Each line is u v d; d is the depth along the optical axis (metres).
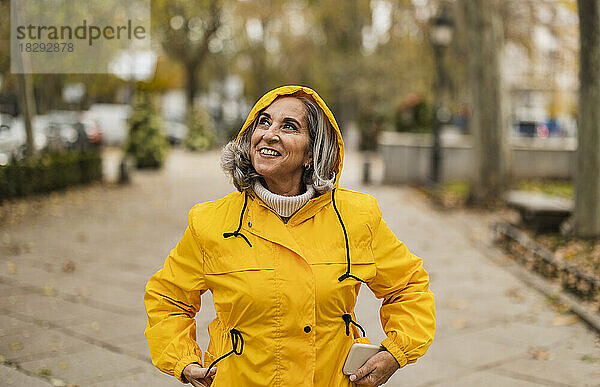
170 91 41.09
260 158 2.27
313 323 2.17
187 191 16.47
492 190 14.07
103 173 18.25
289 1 33.75
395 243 2.40
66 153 16.44
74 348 5.27
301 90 2.33
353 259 2.26
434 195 15.48
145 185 17.50
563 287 7.22
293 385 2.17
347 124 42.00
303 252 2.21
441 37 16.88
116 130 32.84
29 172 13.75
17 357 5.03
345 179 19.59
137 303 6.64
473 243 10.27
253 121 2.37
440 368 5.01
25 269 7.98
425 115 20.97
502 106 14.11
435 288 7.46
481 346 5.50
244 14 33.53
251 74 40.16
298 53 36.78
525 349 5.43
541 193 16.12
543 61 23.47
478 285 7.61
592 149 9.36
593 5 9.11
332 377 2.26
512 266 8.52
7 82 15.12
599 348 5.44
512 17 22.81
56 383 4.55
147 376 4.73
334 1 32.78
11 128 16.09
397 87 31.72
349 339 2.31
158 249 9.47
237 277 2.19
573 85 23.78
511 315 6.38
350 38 35.03
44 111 17.88
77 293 6.95
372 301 6.85
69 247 9.38
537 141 20.61
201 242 2.27
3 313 6.19
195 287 2.33
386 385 4.67
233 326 2.23
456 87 28.09
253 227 2.22
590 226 9.41
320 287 2.18
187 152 30.89
